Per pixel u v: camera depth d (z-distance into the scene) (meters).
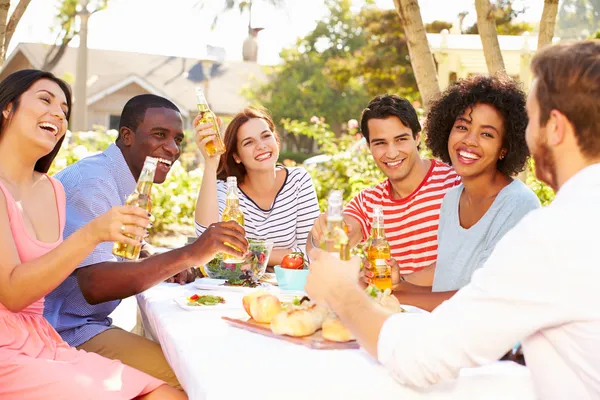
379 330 1.35
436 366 1.25
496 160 2.21
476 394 1.39
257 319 1.74
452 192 2.35
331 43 24.08
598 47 1.21
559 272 1.15
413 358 1.26
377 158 2.70
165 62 24.12
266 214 3.23
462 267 2.18
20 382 1.73
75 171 2.46
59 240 2.12
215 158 2.96
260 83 23.98
